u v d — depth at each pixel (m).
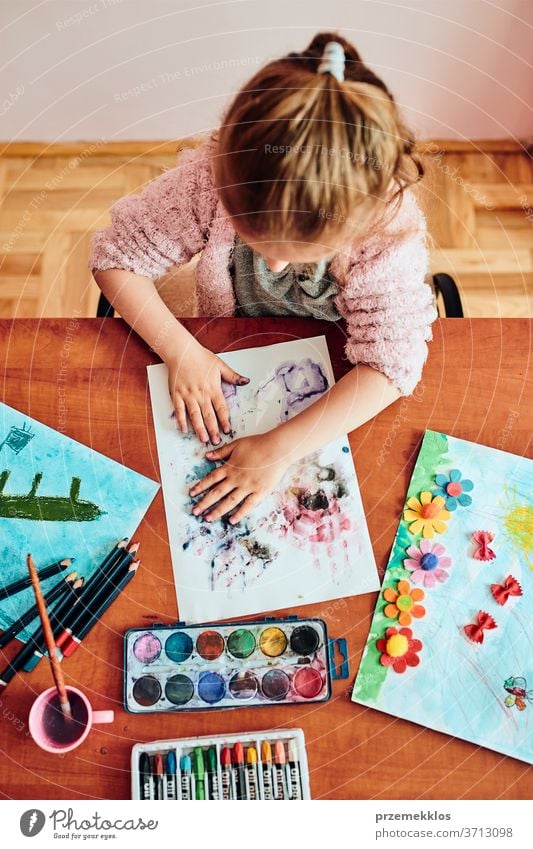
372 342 0.90
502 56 1.60
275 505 0.85
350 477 0.87
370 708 0.78
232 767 0.75
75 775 0.75
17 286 1.66
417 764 0.76
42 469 0.86
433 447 0.88
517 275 1.69
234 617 0.81
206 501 0.85
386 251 0.89
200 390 0.89
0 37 1.54
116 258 0.97
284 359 0.92
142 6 1.50
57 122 1.71
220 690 0.78
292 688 0.78
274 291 1.01
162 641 0.79
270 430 0.89
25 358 0.91
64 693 0.72
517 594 0.82
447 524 0.85
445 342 0.93
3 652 0.79
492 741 0.77
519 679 0.79
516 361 0.92
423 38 1.56
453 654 0.80
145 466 0.87
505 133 1.76
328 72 0.73
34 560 0.82
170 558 0.83
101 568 0.82
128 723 0.77
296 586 0.82
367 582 0.82
